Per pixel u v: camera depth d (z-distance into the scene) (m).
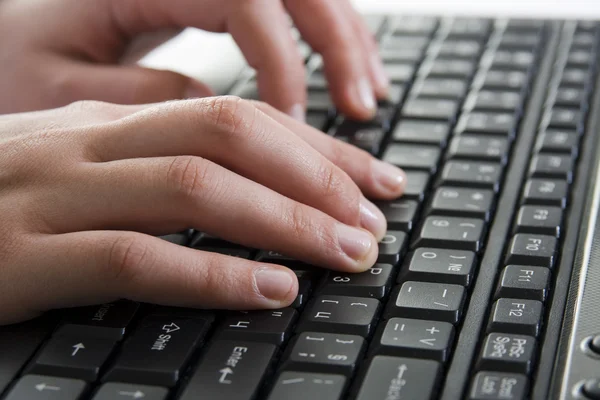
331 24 0.89
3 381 0.52
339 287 0.59
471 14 1.10
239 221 0.59
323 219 0.61
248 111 0.62
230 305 0.56
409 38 1.02
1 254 0.58
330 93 0.89
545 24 1.03
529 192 0.70
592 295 0.56
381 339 0.53
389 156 0.79
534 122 0.83
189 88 0.84
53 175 0.61
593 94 0.88
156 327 0.55
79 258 0.56
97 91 0.85
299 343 0.53
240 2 0.84
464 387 0.49
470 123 0.82
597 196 0.69
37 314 0.57
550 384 0.49
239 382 0.50
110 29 0.92
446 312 0.55
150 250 0.56
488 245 0.64
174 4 0.88
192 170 0.59
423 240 0.64
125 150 0.62
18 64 0.90
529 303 0.56
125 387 0.50
